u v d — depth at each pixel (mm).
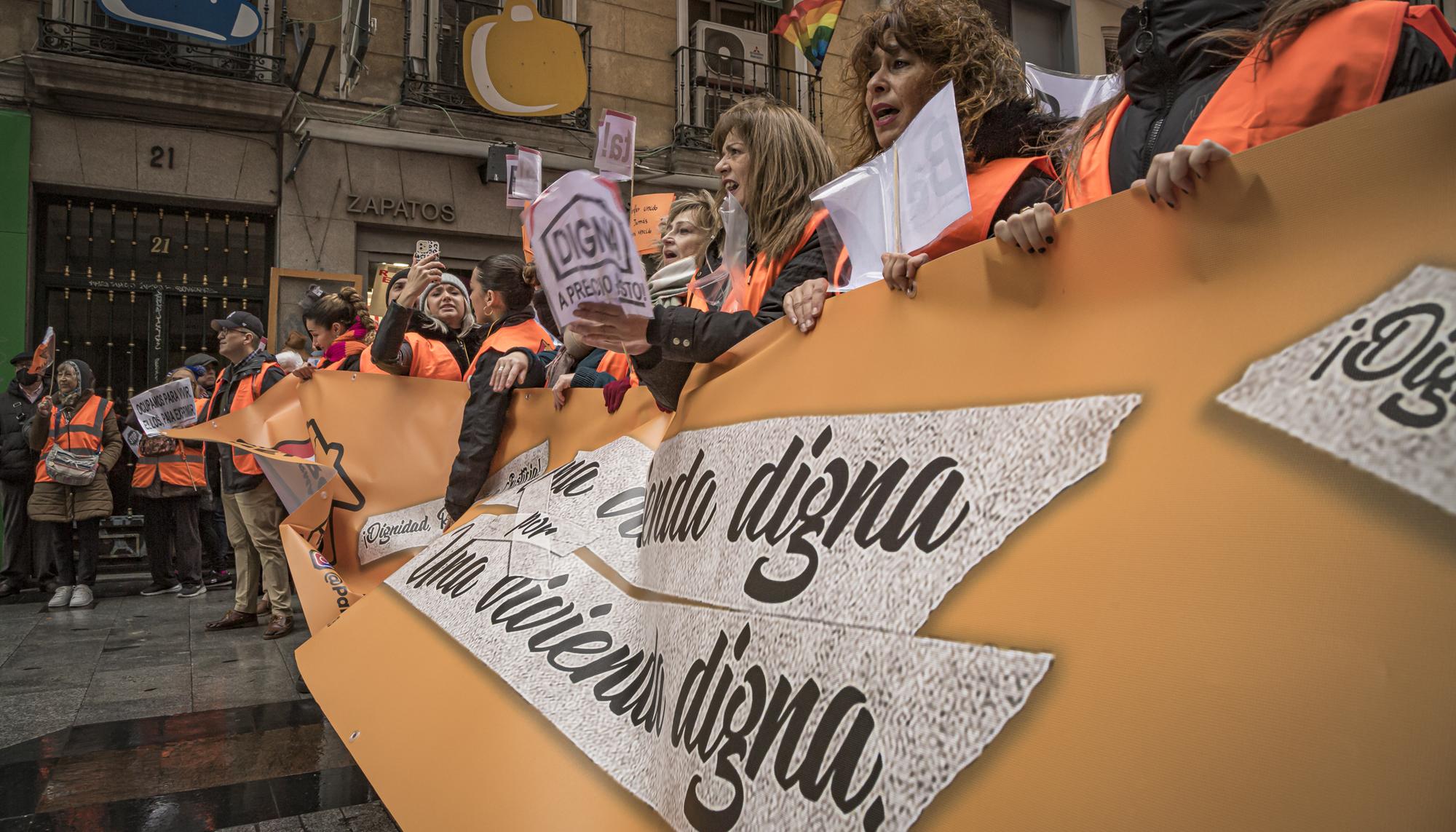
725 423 1620
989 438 1110
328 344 5254
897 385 1290
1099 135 1523
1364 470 737
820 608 1216
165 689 4180
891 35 1807
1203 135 1313
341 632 2438
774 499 1410
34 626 5766
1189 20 1384
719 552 1484
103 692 4121
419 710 1944
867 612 1141
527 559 2113
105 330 8898
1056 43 11969
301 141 9047
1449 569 664
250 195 9148
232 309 9336
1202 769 752
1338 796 667
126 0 7625
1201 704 771
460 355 3715
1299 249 873
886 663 1084
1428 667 649
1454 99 789
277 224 9266
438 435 3236
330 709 2172
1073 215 1086
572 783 1530
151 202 8914
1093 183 1509
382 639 2256
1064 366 1063
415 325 3551
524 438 2693
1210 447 865
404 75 9633
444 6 9992
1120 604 866
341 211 9438
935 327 1265
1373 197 829
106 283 8867
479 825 1605
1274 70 1262
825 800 1091
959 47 1762
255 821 2678
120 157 8656
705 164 10781
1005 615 971
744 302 2010
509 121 9953
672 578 1600
